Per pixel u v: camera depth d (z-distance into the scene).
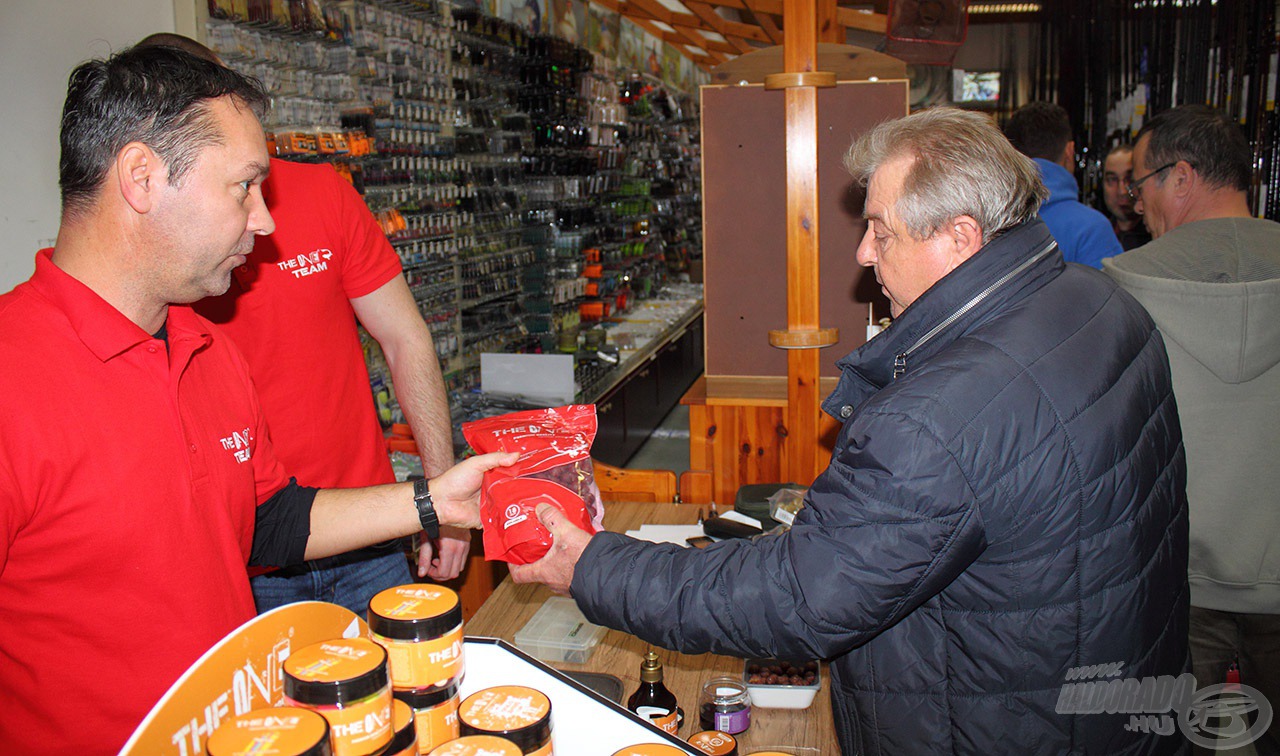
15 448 1.07
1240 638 2.16
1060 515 1.19
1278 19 4.96
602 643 2.00
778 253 3.26
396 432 3.54
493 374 4.07
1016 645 1.23
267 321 1.90
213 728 0.81
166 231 1.13
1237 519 2.03
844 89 3.12
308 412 1.98
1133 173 2.37
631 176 7.52
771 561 1.23
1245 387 1.98
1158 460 1.31
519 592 2.25
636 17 7.59
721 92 3.22
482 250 4.86
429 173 4.12
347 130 3.28
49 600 1.14
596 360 5.70
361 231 2.10
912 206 1.33
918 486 1.16
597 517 1.51
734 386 3.34
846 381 1.46
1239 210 2.19
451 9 4.45
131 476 1.16
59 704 1.17
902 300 1.44
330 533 1.48
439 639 0.90
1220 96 5.22
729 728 1.65
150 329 1.23
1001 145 1.33
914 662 1.29
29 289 1.15
